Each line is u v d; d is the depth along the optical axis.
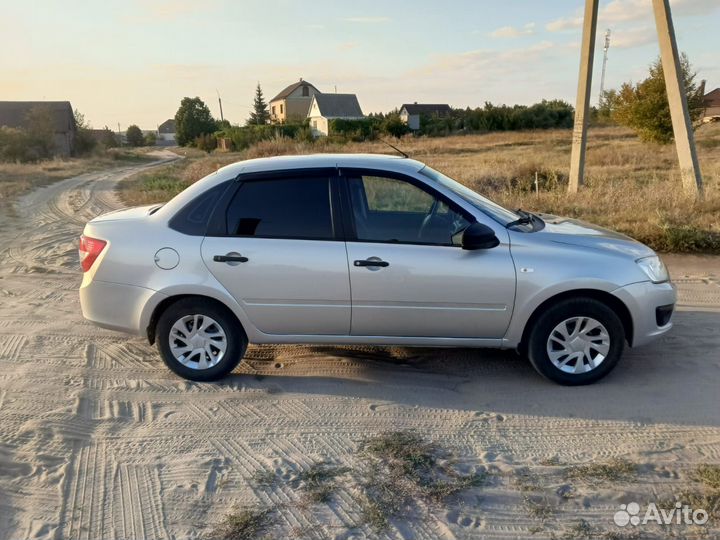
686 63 25.92
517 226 4.68
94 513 3.27
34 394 4.67
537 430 4.02
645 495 3.28
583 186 12.81
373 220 4.59
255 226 4.62
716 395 4.41
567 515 3.14
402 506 3.25
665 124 25.64
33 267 8.98
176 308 4.72
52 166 39.56
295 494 3.38
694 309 6.25
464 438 3.93
